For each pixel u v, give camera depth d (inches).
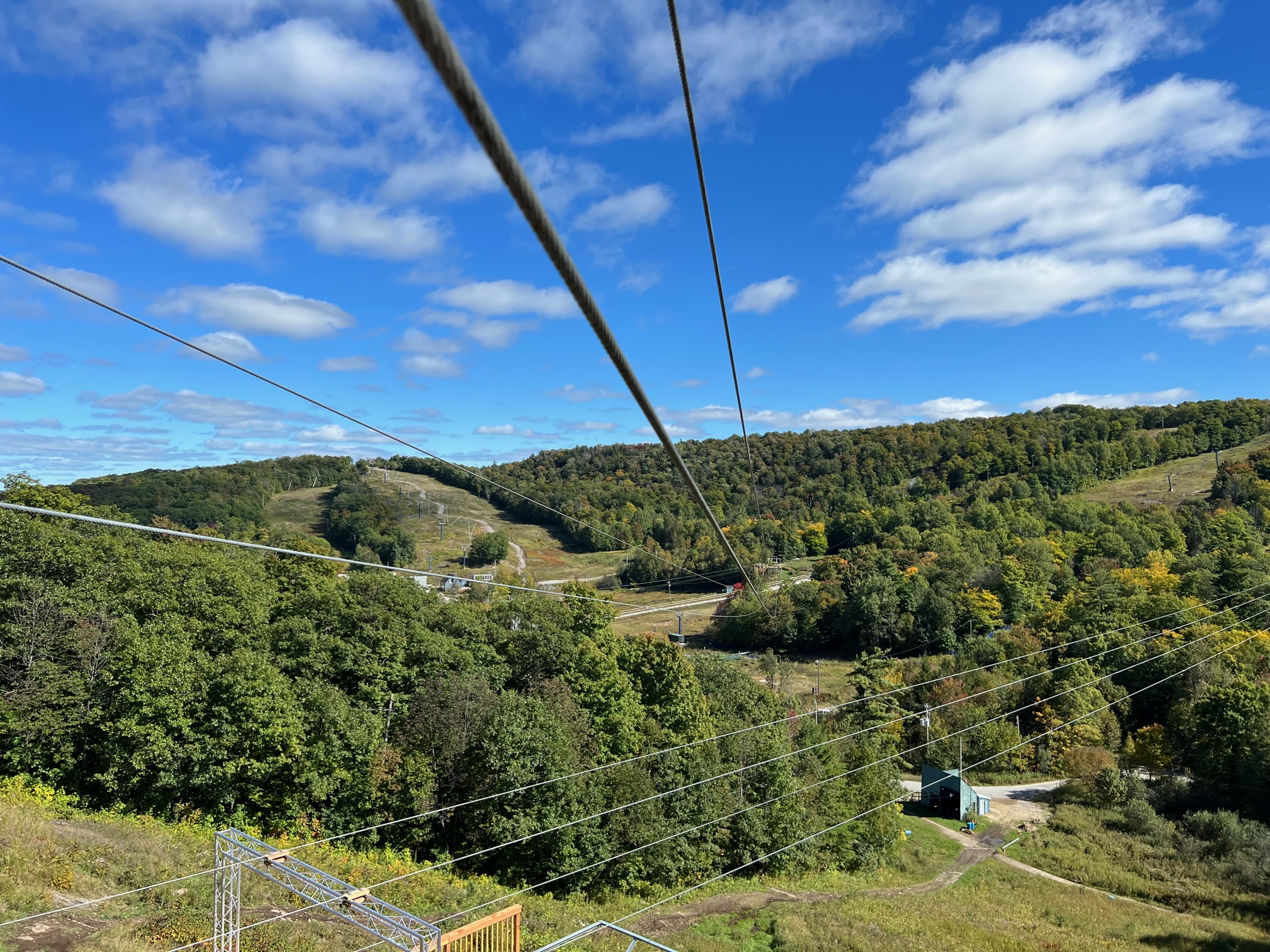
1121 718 2564.0
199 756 1216.2
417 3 38.0
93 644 1323.8
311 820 1343.5
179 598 1662.2
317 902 682.2
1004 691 2760.8
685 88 171.0
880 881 1720.0
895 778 2009.1
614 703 1814.7
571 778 1401.3
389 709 1679.4
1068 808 2219.5
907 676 3043.8
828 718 2726.4
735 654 3811.5
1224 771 2076.8
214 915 744.3
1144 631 2780.5
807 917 1332.4
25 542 1453.0
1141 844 1915.6
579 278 87.7
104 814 1143.0
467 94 45.8
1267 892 1610.5
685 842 1512.1
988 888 1685.5
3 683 1286.9
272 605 1902.1
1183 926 1445.6
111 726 1219.2
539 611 2224.4
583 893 1382.9
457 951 675.4
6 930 744.3
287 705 1343.5
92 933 770.8
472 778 1440.7
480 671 1929.1
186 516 3735.2
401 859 1327.5
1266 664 2488.9
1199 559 3565.5
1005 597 3634.4
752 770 1721.2
